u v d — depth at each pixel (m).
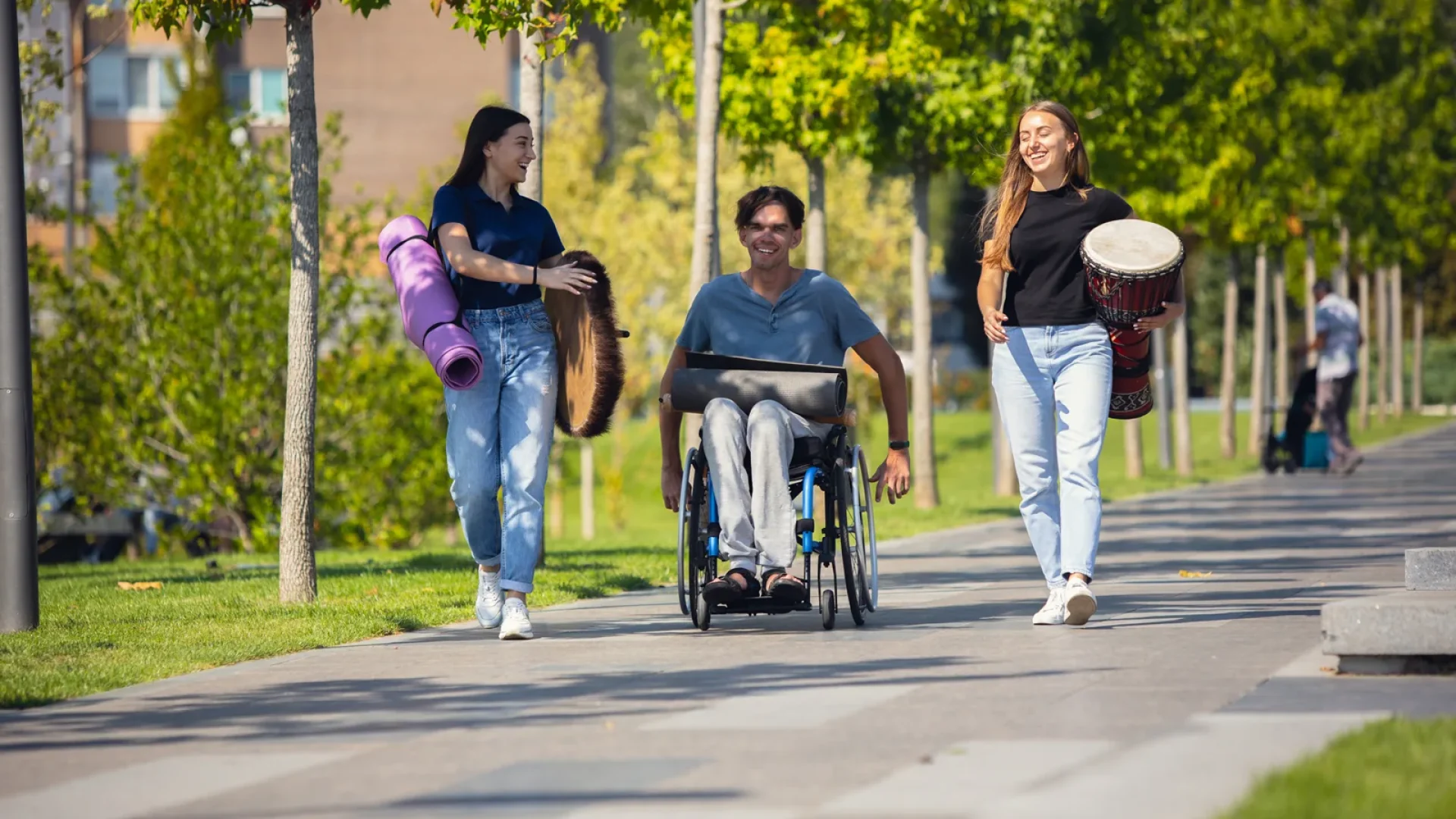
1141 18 57.59
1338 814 11.76
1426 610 19.05
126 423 60.28
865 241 115.44
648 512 113.88
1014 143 25.66
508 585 25.53
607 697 19.31
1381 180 95.94
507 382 26.03
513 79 154.25
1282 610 26.39
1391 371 185.75
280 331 59.28
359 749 16.59
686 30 51.25
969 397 179.50
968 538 46.03
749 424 24.92
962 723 16.86
